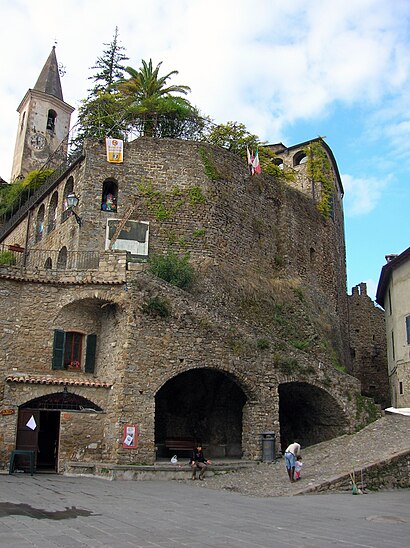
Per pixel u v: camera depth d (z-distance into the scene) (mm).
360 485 19031
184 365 23453
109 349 23781
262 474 21469
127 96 39938
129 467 20109
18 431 21859
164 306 23609
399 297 34094
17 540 8094
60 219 34656
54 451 23266
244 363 24875
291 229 39719
